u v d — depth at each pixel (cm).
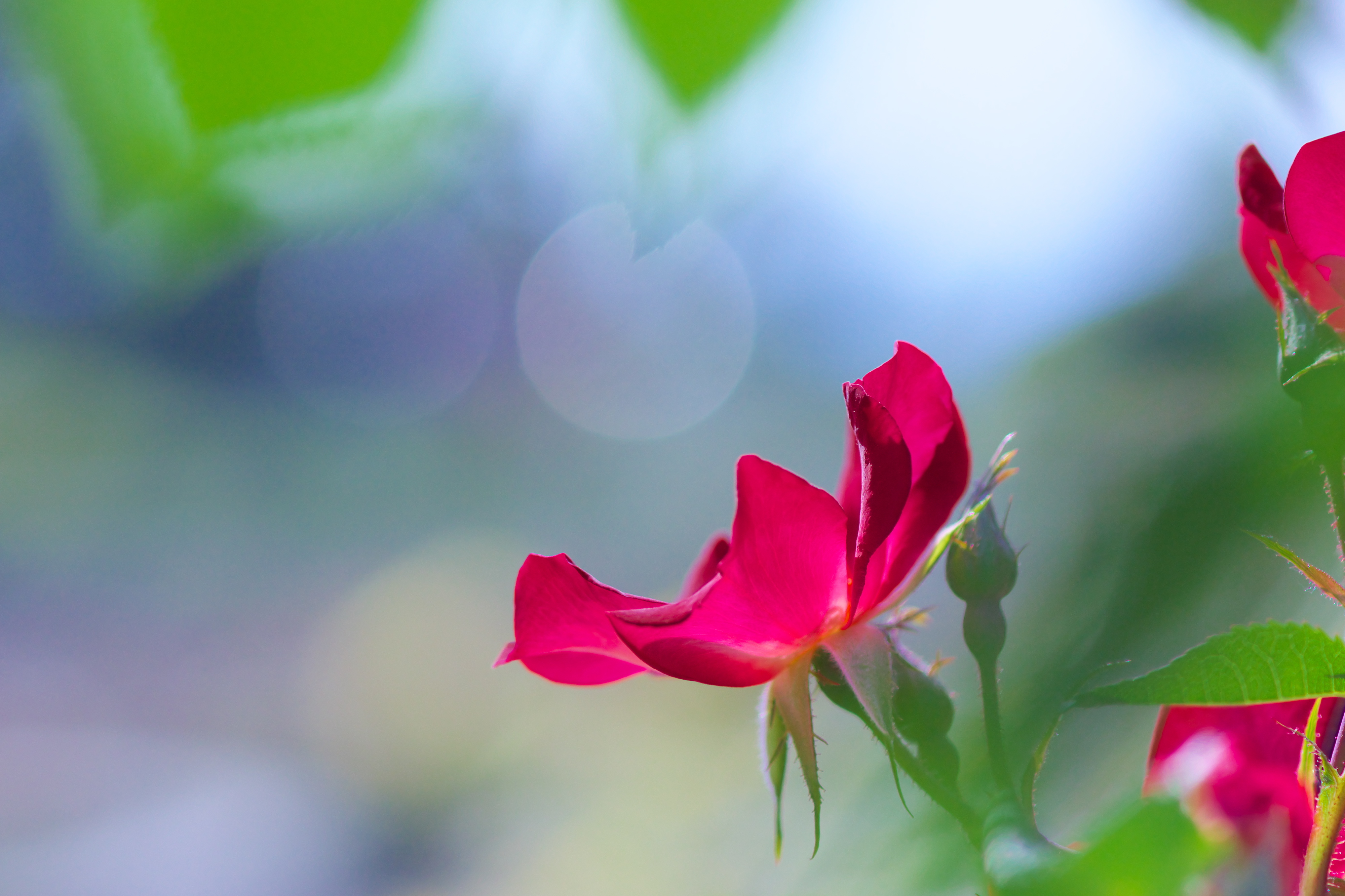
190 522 664
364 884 273
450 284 832
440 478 733
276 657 519
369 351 853
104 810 369
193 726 446
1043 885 51
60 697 485
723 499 564
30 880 313
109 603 589
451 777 306
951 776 54
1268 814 52
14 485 614
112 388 662
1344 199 53
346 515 702
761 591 58
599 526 598
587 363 768
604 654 61
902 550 59
